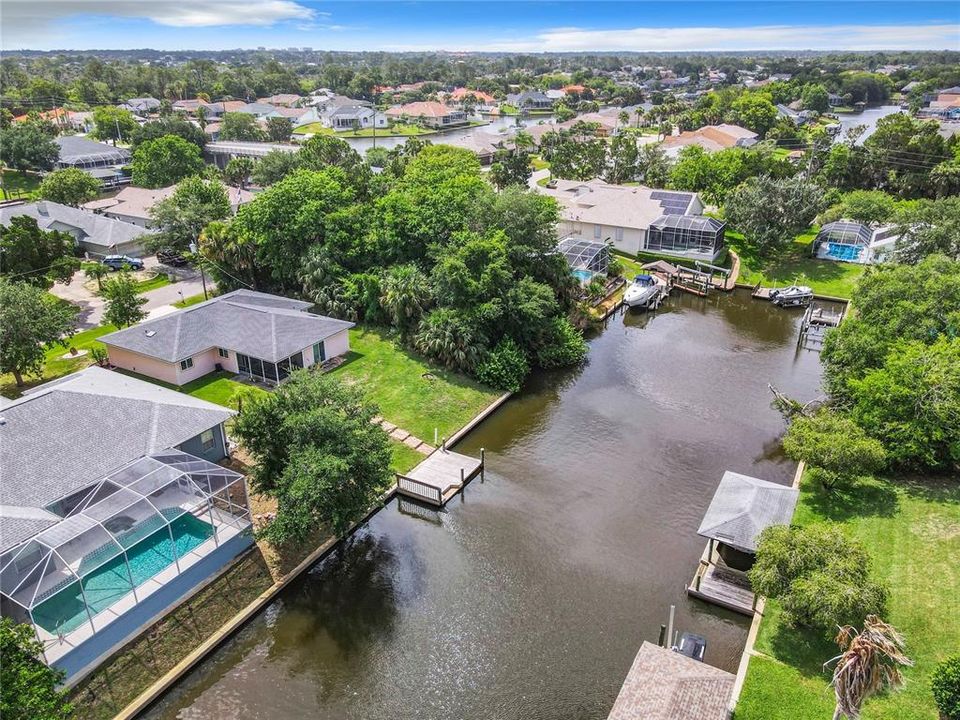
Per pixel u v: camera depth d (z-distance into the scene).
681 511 32.09
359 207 55.62
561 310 52.69
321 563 28.94
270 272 57.59
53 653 21.42
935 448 31.58
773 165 82.25
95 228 69.38
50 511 24.91
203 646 24.09
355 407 29.62
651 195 76.50
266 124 157.38
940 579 24.88
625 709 20.33
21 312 39.44
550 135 128.75
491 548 29.81
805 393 43.59
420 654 24.38
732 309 59.56
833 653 22.69
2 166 103.31
